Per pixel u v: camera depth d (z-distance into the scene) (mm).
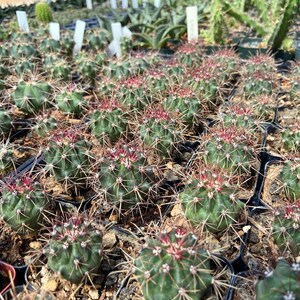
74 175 405
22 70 659
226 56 693
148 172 370
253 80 595
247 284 305
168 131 442
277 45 812
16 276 328
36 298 289
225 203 327
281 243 320
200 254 273
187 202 337
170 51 883
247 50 844
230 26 1028
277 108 578
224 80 638
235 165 403
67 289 313
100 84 612
